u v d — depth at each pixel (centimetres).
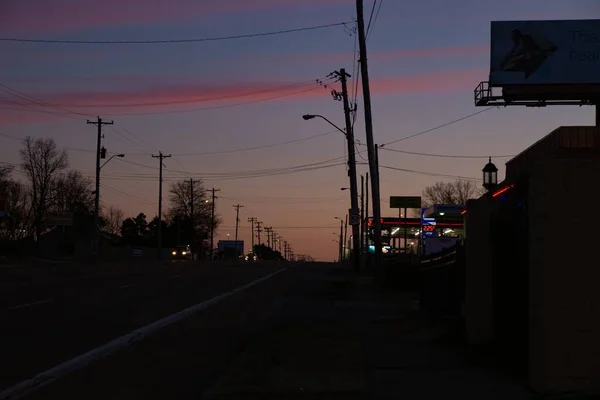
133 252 9269
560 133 1180
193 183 12850
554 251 752
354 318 1634
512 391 807
